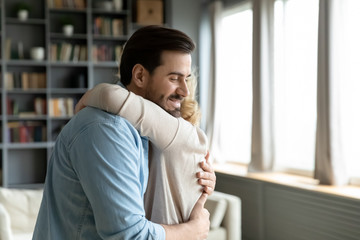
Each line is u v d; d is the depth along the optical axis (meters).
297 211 3.75
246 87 5.20
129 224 0.91
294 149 4.43
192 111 1.27
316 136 3.69
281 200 3.93
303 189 3.64
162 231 0.99
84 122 0.99
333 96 3.54
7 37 5.77
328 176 3.62
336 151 3.57
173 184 1.10
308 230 3.63
